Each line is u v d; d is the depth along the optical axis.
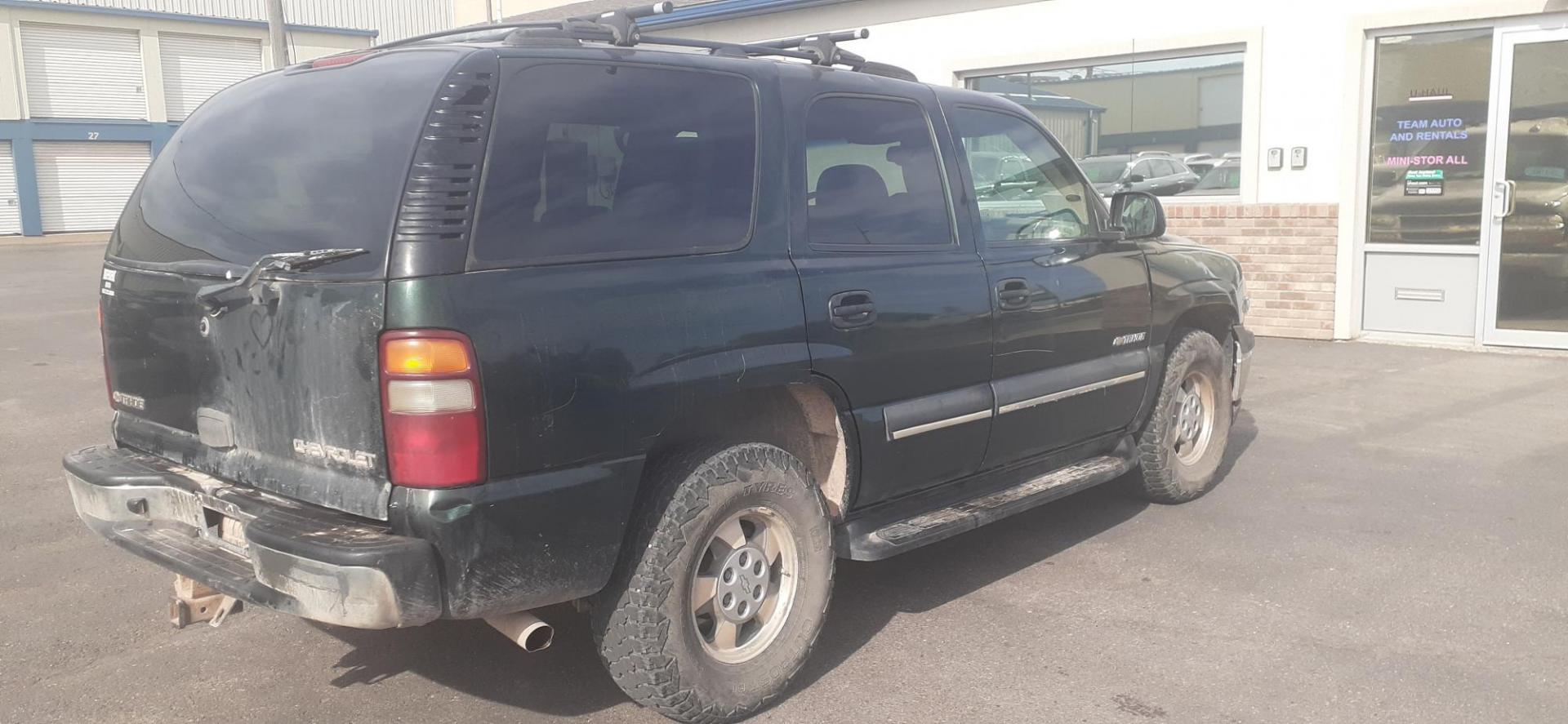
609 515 3.15
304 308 2.99
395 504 2.86
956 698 3.64
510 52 3.17
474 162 2.97
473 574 2.91
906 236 4.09
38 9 31.58
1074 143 11.55
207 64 35.12
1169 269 5.34
